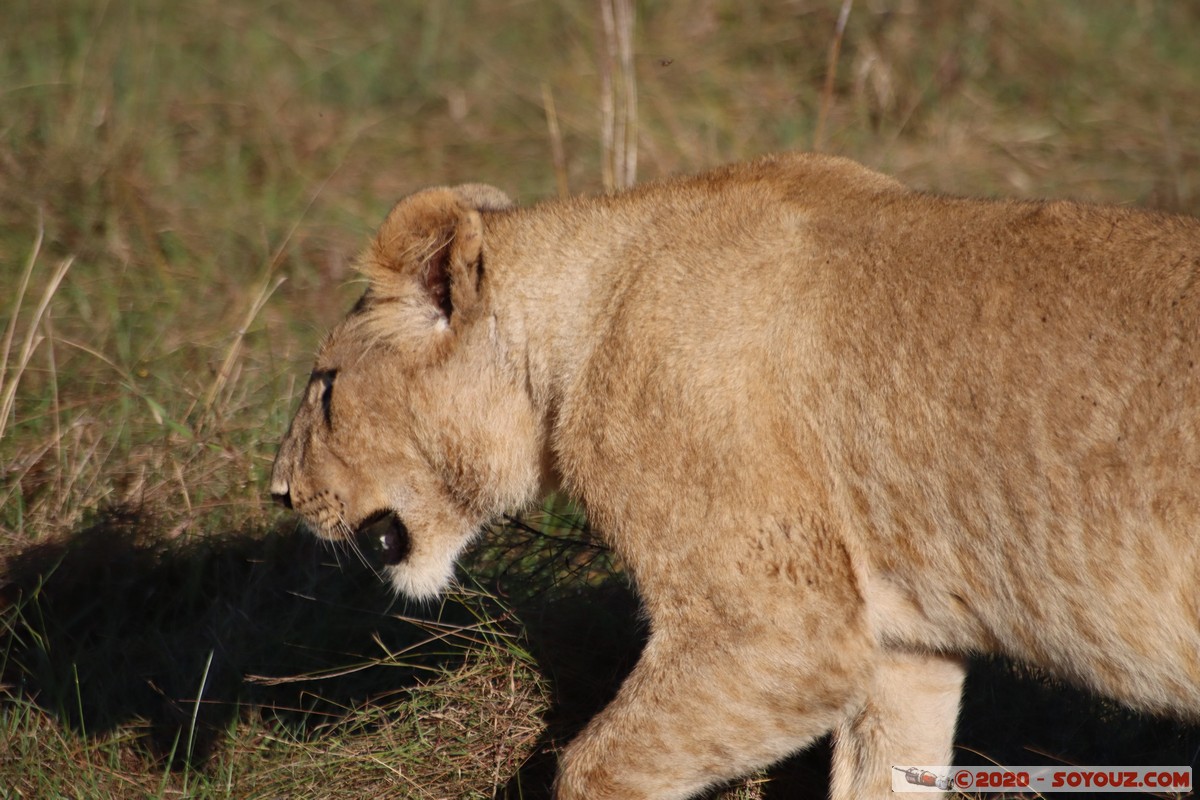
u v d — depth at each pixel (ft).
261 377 44.75
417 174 61.93
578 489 26.96
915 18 69.41
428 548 30.42
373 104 68.03
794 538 24.93
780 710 25.29
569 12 74.84
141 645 35.68
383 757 31.09
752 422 25.02
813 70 68.49
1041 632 24.02
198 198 57.82
